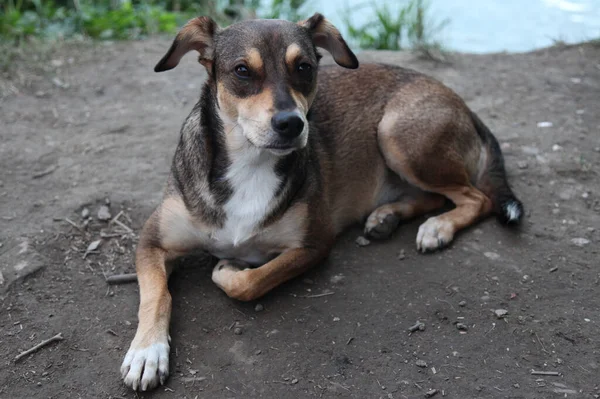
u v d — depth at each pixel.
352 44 1.98
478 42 1.98
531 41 1.97
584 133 1.35
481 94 1.50
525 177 1.23
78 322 0.96
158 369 0.88
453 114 1.12
